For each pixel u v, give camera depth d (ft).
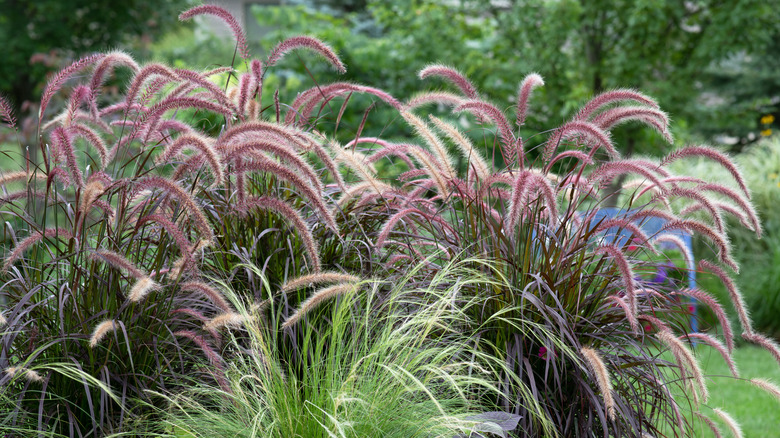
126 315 10.01
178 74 10.53
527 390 9.95
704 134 55.47
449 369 9.83
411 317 10.90
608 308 11.22
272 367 9.46
